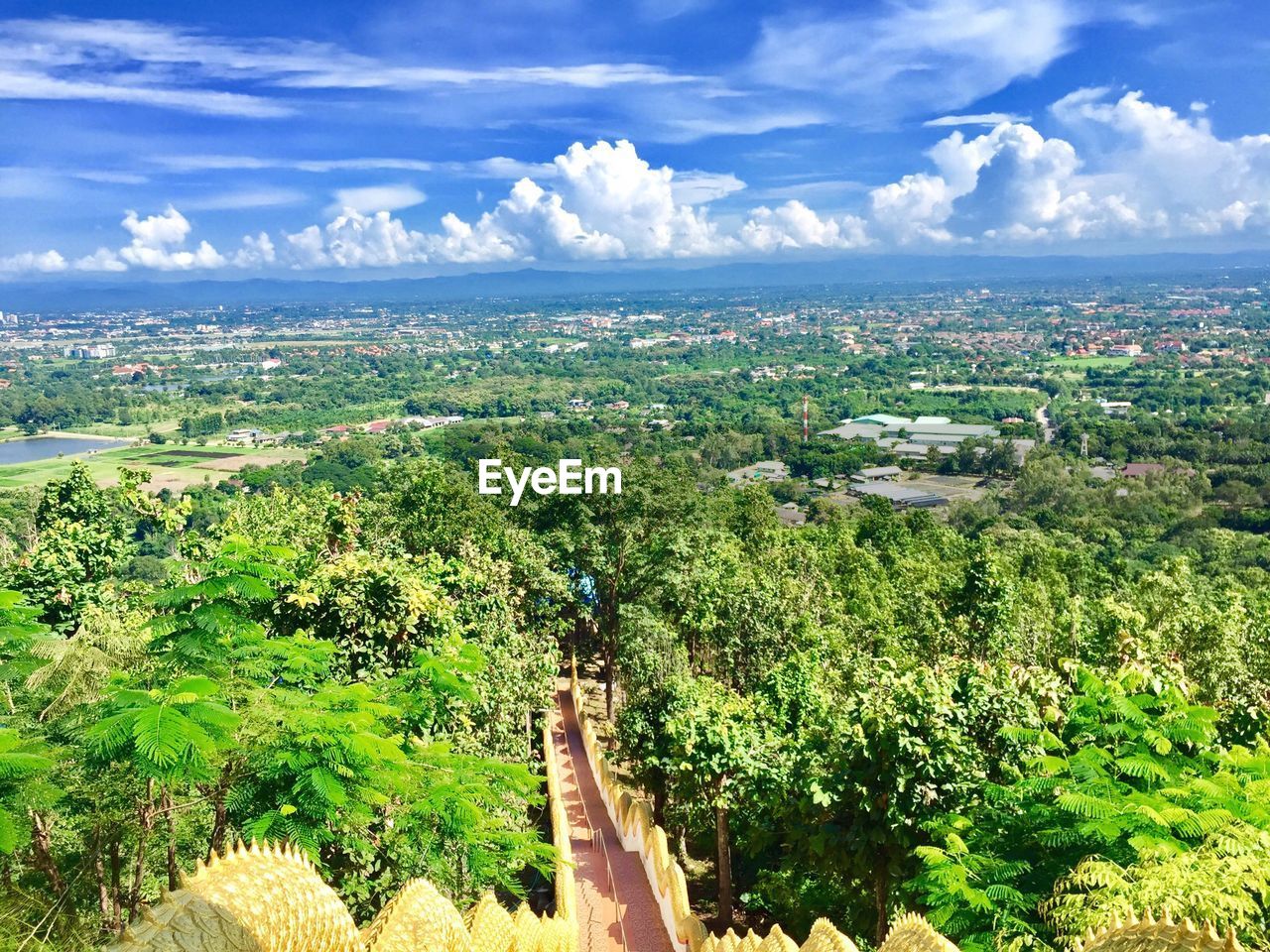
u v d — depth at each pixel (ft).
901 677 46.16
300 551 56.44
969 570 105.60
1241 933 20.27
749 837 63.46
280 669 31.96
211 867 11.73
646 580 126.00
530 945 27.71
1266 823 26.55
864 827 41.70
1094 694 35.65
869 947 46.52
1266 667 83.15
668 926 56.18
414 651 50.31
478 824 30.53
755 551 160.56
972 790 39.47
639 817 69.00
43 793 22.90
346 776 26.48
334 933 12.24
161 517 79.92
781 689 78.59
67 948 21.49
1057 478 314.55
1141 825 26.94
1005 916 26.37
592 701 127.85
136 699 22.82
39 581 70.08
